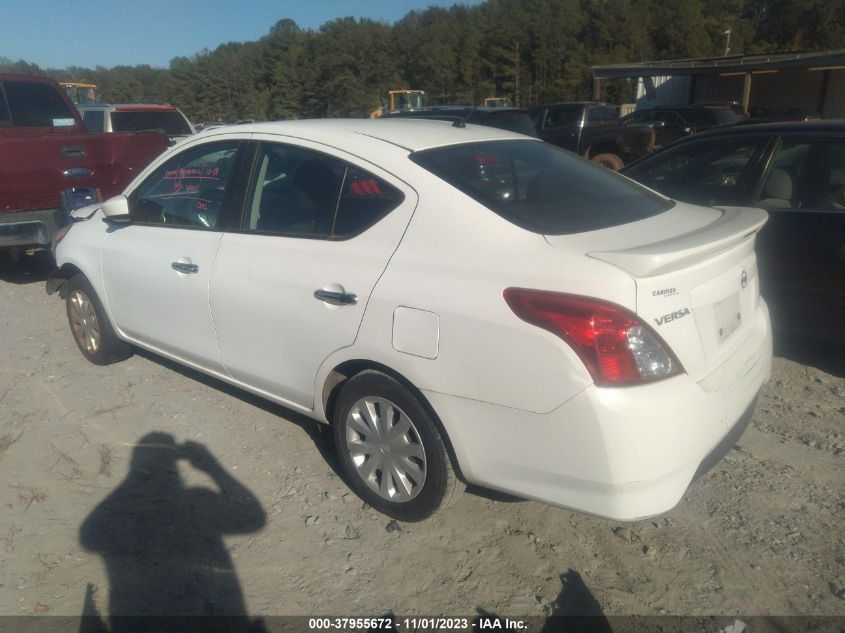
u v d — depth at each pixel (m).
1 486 3.55
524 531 3.15
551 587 2.82
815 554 2.94
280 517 3.29
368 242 3.04
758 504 3.28
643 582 2.83
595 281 2.43
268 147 3.61
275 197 3.52
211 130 3.99
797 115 25.77
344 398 3.21
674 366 2.50
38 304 6.69
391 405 3.04
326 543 3.10
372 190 3.12
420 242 2.89
